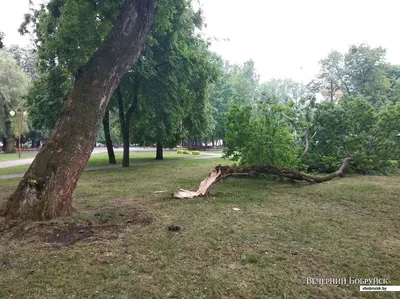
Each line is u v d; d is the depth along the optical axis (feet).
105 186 28.50
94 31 19.88
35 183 14.73
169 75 47.26
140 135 69.26
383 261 10.59
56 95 49.01
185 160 68.49
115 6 19.13
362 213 17.49
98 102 16.65
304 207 19.01
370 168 36.27
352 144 37.14
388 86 120.98
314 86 143.54
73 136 15.81
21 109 99.04
